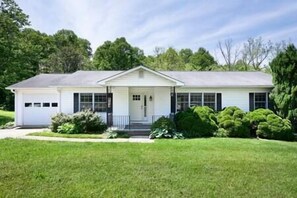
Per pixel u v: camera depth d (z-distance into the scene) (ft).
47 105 64.75
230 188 21.01
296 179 23.34
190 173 24.80
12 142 40.22
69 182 22.08
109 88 59.77
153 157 30.99
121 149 35.88
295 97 52.75
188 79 64.08
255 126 51.52
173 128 49.96
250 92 61.41
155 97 59.98
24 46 96.68
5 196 19.07
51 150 34.47
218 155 32.58
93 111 58.65
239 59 148.05
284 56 54.24
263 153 34.55
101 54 161.27
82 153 32.83
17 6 91.81
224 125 51.13
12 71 89.71
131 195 19.51
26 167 26.14
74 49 149.69
